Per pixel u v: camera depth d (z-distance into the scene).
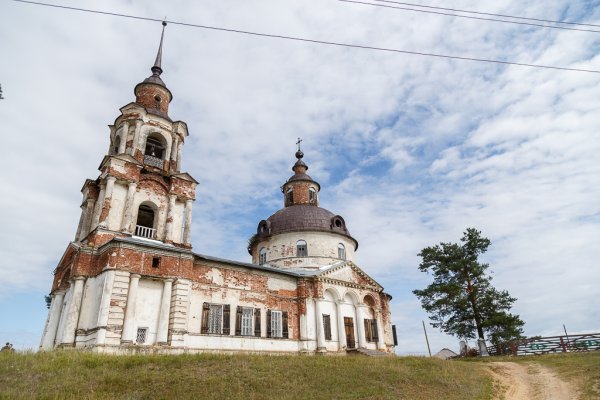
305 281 37.56
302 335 35.31
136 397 16.28
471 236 44.84
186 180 34.94
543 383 24.08
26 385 16.56
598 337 34.84
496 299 41.47
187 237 33.09
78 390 16.36
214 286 31.50
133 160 32.31
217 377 19.17
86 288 27.56
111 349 24.41
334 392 18.81
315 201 52.41
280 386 18.94
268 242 46.47
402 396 19.34
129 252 27.33
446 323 42.94
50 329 29.09
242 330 31.81
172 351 26.41
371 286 43.34
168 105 38.84
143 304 27.39
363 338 39.66
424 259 45.66
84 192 34.16
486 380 24.61
